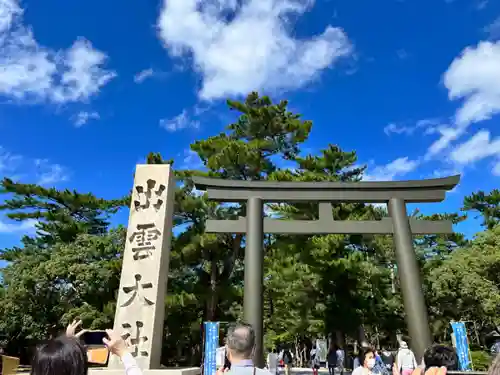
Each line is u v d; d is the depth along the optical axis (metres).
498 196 37.97
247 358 2.95
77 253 26.53
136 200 11.81
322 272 23.42
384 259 27.50
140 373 2.43
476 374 10.17
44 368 2.02
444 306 28.19
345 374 22.05
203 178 14.24
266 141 27.16
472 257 25.62
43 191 32.78
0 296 27.50
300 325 25.31
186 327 25.75
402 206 13.80
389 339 32.62
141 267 10.98
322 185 14.21
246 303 12.49
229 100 29.41
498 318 24.73
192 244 24.27
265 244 29.47
